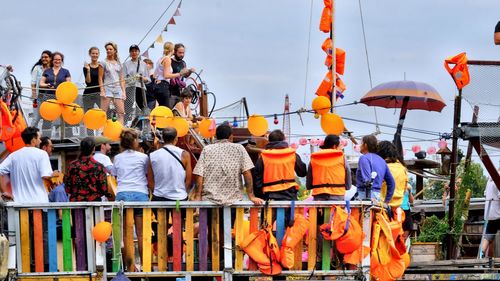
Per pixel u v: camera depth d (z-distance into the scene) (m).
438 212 19.16
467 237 16.98
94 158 14.52
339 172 13.37
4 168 13.45
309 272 13.19
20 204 12.94
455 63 15.98
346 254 13.18
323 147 13.60
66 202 12.98
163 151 13.38
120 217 13.02
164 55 18.83
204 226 13.17
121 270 12.95
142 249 13.18
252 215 13.23
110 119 16.59
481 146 15.96
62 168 17.62
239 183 13.25
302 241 13.26
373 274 13.25
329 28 19.77
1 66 15.84
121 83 18.03
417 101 18.44
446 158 19.23
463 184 17.09
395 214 14.20
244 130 18.44
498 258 14.98
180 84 19.08
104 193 13.46
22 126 15.79
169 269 13.51
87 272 12.99
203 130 16.03
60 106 15.23
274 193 13.29
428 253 15.82
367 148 14.06
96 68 17.91
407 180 14.41
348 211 13.15
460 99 16.23
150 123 16.20
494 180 15.77
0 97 15.35
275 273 13.08
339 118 14.76
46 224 13.23
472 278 14.56
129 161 13.41
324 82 19.66
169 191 13.31
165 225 13.12
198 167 13.22
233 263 13.26
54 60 17.98
